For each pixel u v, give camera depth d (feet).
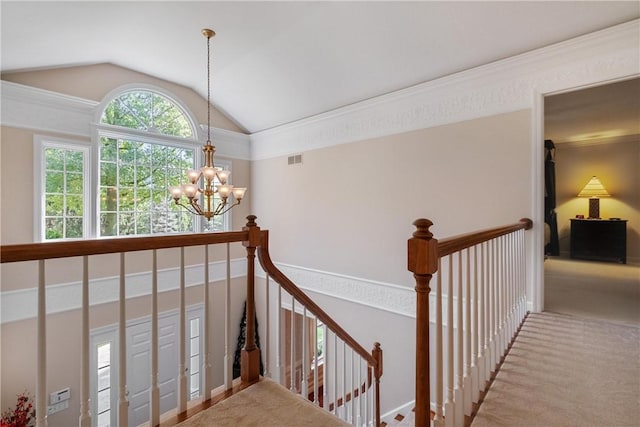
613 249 17.44
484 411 4.87
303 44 11.28
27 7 7.95
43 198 12.07
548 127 16.07
